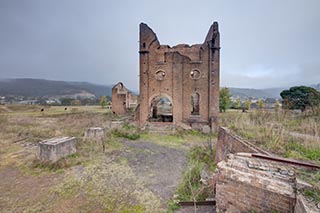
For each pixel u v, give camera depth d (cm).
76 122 2292
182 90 2064
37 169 930
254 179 462
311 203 340
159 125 1964
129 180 812
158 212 582
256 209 454
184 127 1942
